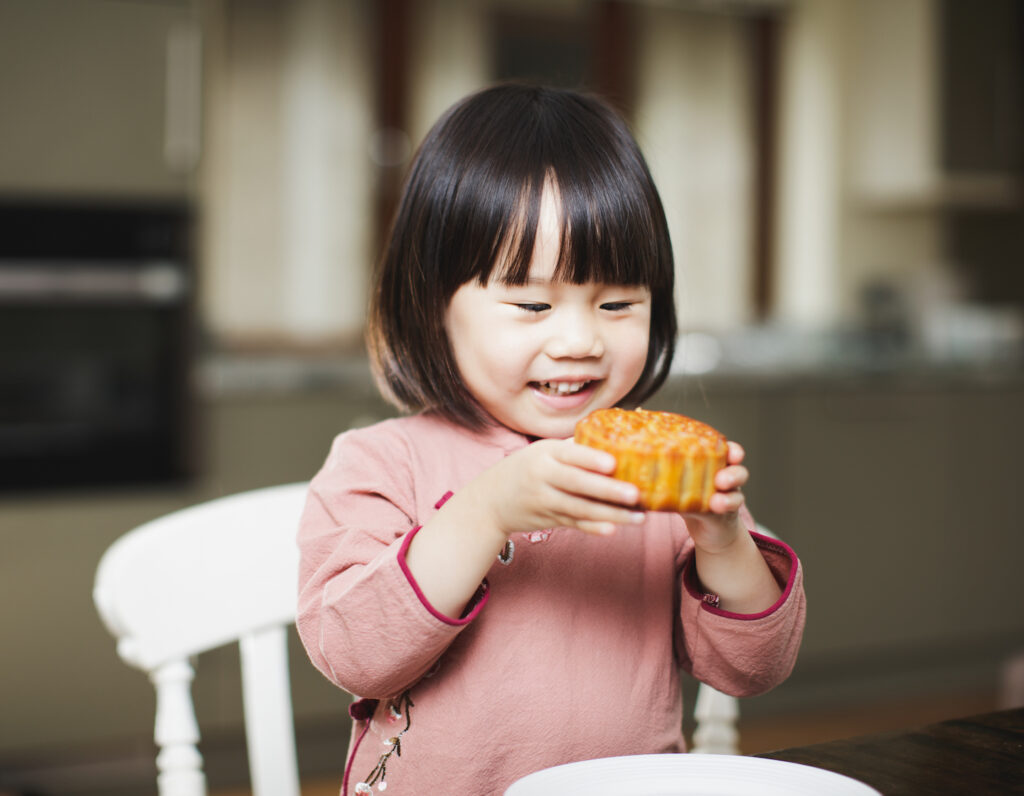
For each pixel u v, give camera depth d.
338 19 3.38
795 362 3.44
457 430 0.89
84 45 2.31
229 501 1.00
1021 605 3.27
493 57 3.60
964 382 3.17
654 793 0.59
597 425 0.63
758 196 4.04
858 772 0.67
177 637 0.94
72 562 2.28
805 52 3.99
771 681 0.81
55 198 2.32
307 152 3.37
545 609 0.83
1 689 2.23
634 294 0.81
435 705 0.81
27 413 2.55
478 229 0.78
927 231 4.07
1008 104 3.73
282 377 2.55
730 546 0.76
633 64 3.81
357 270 3.45
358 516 0.83
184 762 0.92
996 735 0.74
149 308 2.65
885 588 3.06
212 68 2.46
